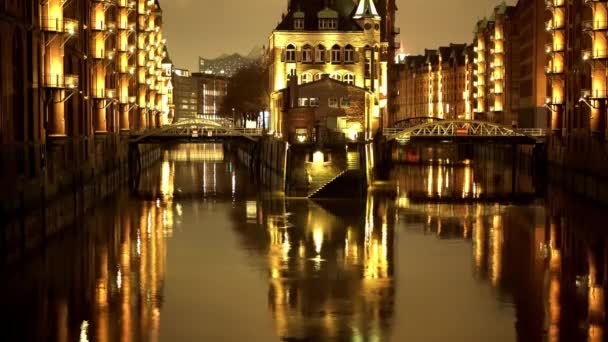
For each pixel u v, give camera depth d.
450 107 191.38
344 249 47.56
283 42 97.19
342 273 41.19
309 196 71.00
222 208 64.44
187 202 68.62
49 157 53.28
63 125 55.03
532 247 48.44
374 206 66.12
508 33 128.88
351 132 86.19
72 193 58.91
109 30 76.06
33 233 47.06
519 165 106.31
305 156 71.62
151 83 128.12
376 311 34.41
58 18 53.19
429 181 88.50
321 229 54.28
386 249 47.69
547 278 40.28
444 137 93.50
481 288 38.31
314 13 98.56
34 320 32.56
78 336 30.75
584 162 73.25
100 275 40.09
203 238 50.53
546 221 59.06
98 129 75.88
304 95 86.12
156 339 30.61
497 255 46.03
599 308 34.84
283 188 74.12
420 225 56.66
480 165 114.38
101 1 73.75
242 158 128.75
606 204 65.31
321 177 71.44
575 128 80.75
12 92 45.38
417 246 48.69
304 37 97.19
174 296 36.38
